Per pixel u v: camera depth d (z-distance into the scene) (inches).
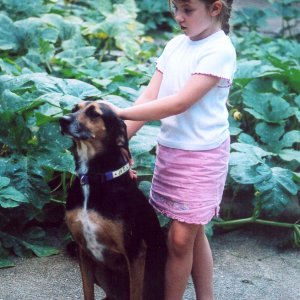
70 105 174.9
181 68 136.3
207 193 138.2
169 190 140.1
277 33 372.8
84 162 132.7
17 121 180.2
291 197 198.2
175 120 137.5
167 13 384.8
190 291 162.7
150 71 226.1
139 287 136.9
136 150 175.5
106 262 139.3
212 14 133.9
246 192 202.1
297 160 194.2
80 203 134.0
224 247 188.5
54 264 171.9
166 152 139.7
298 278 173.9
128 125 145.3
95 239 135.3
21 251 175.2
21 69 224.2
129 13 312.3
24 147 179.9
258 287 167.6
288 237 191.0
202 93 132.9
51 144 177.8
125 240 133.0
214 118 136.6
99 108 130.2
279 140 207.0
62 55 253.8
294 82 232.4
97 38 290.8
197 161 136.6
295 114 209.6
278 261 182.9
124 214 132.3
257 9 354.9
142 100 144.6
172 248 142.2
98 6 313.0
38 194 174.9
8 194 166.7
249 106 213.0
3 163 176.6
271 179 181.5
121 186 133.1
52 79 189.9
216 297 161.5
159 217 169.8
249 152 186.7
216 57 132.8
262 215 198.7
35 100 176.1
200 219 138.3
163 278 145.0
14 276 165.2
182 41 140.3
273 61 247.9
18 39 251.8
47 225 190.4
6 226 178.7
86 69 239.5
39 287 160.9
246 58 279.0
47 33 254.7
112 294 148.0
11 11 282.0
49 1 304.8
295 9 355.9
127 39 280.5
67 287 161.9
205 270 150.8
